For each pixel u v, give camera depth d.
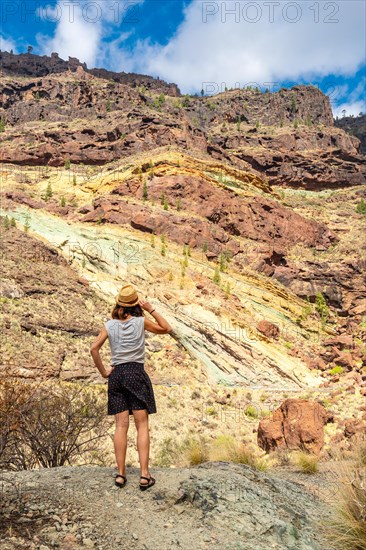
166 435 31.64
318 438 26.05
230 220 85.75
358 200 145.25
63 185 97.75
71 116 179.88
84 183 96.38
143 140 128.12
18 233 61.50
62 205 81.44
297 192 152.00
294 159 160.00
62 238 67.50
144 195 82.19
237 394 44.16
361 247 97.25
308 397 44.41
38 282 51.41
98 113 173.75
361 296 79.25
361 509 4.75
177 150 112.19
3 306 41.94
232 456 8.99
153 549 3.84
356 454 7.66
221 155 142.25
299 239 94.38
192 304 56.47
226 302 59.25
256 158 156.62
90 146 127.75
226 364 49.22
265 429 27.95
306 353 55.28
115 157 125.00
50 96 194.00
